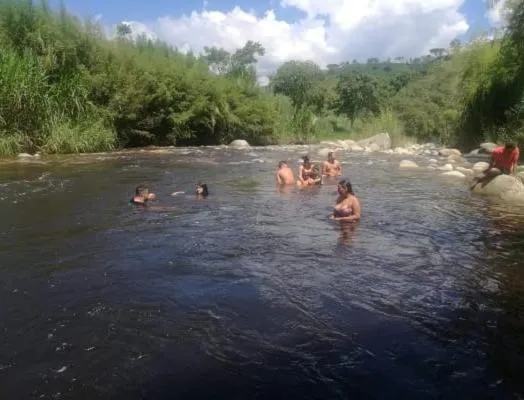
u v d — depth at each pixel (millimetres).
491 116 27094
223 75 34719
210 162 19109
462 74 30438
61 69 22172
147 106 26312
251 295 5184
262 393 3418
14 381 3514
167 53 30547
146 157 20375
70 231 7758
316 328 4430
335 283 5586
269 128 34531
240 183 13586
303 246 7117
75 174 14375
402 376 3648
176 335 4250
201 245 7070
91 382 3518
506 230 8273
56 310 4711
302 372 3695
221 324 4480
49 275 5684
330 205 10367
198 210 9656
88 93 22703
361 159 21984
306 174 13516
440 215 9508
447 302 5066
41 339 4133
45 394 3363
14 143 19031
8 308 4738
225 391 3439
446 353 3996
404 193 12242
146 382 3531
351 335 4305
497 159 12422
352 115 49562
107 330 4312
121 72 24641
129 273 5797
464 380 3600
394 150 27703
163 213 9281
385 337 4270
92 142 21906
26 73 19516
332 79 56469
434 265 6297
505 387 3516
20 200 10227
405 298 5168
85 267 5992
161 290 5273
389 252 6867
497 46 27422
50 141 20172
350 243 7316
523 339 4254
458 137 30031
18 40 21344
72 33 23047
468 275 5918
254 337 4242
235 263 6258
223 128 31969
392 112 37500
